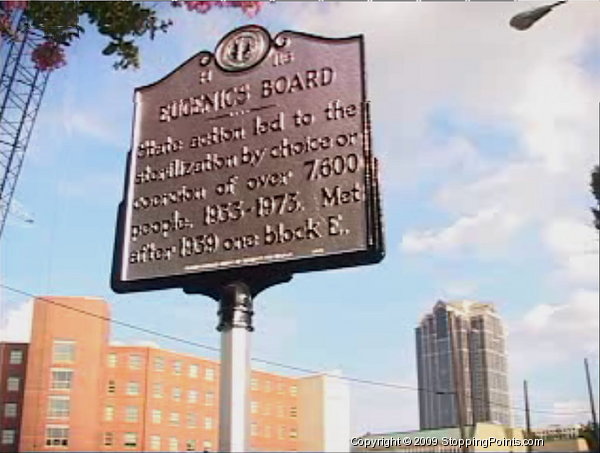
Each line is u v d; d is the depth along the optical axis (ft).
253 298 38.19
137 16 36.96
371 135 38.27
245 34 42.88
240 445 35.24
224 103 42.04
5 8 38.40
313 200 37.99
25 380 315.99
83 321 326.44
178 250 39.70
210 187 40.45
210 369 379.96
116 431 336.08
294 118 40.11
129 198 41.83
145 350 352.08
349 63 40.22
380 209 36.65
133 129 43.50
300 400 325.42
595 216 58.13
